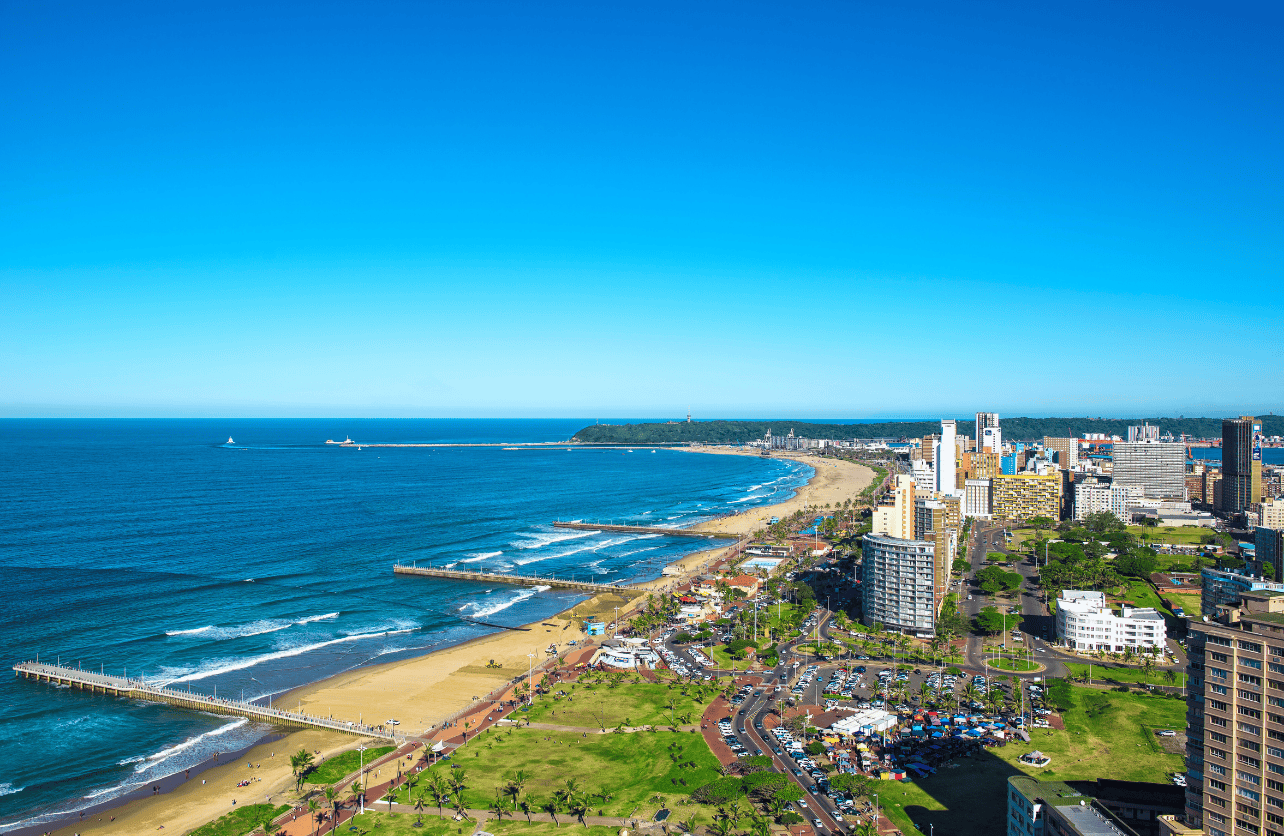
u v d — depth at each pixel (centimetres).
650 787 19150
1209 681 14275
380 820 17775
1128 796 16712
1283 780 13350
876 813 17700
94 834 17512
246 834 17312
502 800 18512
